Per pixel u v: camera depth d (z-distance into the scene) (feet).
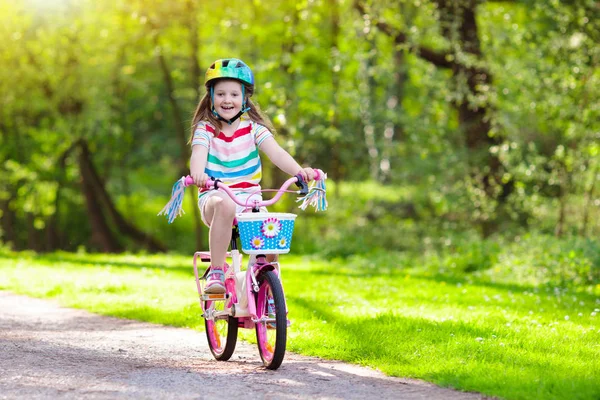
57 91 76.95
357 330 24.57
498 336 23.58
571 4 52.80
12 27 74.33
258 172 20.67
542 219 57.21
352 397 16.80
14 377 18.34
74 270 48.98
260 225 18.99
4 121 83.10
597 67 52.49
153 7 66.23
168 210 19.38
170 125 105.91
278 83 63.00
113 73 79.46
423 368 19.26
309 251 79.30
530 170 53.26
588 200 53.01
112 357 21.66
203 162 19.83
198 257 22.40
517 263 47.78
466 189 59.41
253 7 64.49
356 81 63.98
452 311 30.07
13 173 92.79
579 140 53.31
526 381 17.56
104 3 72.33
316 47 62.28
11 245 96.53
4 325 27.86
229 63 20.34
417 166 61.82
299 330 25.17
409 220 71.46
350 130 73.97
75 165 95.86
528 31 54.75
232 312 19.89
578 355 21.20
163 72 87.20
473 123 61.00
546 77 52.54
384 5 56.70
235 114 20.38
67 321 29.50
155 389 17.28
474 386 17.39
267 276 19.33
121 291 38.24
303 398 16.65
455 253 56.59
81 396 16.51
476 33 58.08
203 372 19.42
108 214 100.53
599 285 40.55
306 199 20.15
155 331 27.02
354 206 78.23
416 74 62.85
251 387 17.65
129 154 106.83
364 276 46.91
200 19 72.33
